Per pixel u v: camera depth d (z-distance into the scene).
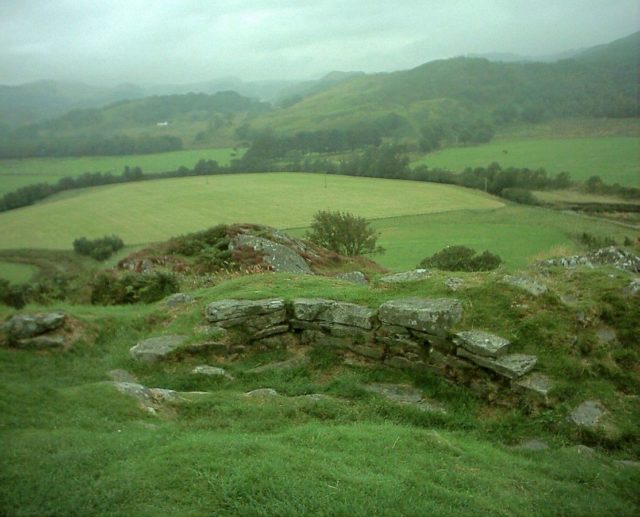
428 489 7.92
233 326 14.79
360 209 84.12
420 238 65.50
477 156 139.25
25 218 84.06
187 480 7.48
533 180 93.19
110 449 8.44
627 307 12.64
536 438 10.41
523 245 58.38
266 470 7.77
